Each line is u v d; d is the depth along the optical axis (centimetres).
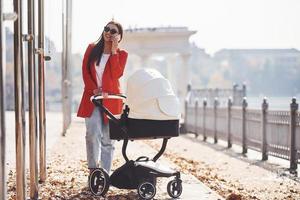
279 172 1313
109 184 903
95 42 948
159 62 8856
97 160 933
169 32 3278
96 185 912
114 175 909
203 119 2266
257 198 1000
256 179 1216
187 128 2600
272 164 1449
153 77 888
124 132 897
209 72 18000
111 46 941
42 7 970
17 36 777
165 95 884
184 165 1315
